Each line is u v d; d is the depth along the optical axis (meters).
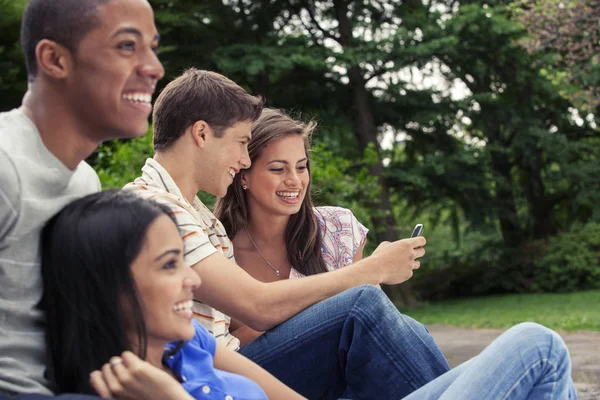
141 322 1.66
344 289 2.54
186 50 17.50
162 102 2.61
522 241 23.91
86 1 1.65
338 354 2.53
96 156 10.05
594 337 9.71
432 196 21.91
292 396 2.16
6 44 11.24
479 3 21.05
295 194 3.06
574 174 22.00
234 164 2.63
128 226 1.65
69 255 1.64
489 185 22.20
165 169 2.59
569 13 14.09
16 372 1.61
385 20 20.48
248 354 2.57
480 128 21.70
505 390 1.98
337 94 20.25
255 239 3.17
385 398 2.48
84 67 1.67
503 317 14.59
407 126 21.27
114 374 1.62
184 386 1.84
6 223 1.61
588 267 21.09
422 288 23.48
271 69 18.06
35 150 1.69
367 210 16.39
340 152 19.75
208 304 2.46
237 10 19.00
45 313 1.69
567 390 2.08
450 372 2.15
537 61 19.39
